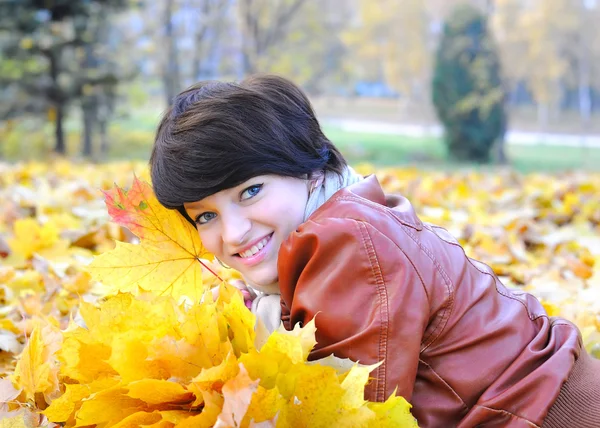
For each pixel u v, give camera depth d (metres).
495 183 6.52
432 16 28.70
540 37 28.41
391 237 1.39
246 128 1.47
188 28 22.80
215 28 21.86
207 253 1.62
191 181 1.45
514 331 1.44
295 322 1.43
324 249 1.38
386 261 1.36
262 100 1.53
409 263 1.37
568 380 1.36
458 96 19.97
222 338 1.33
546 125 38.09
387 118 39.22
